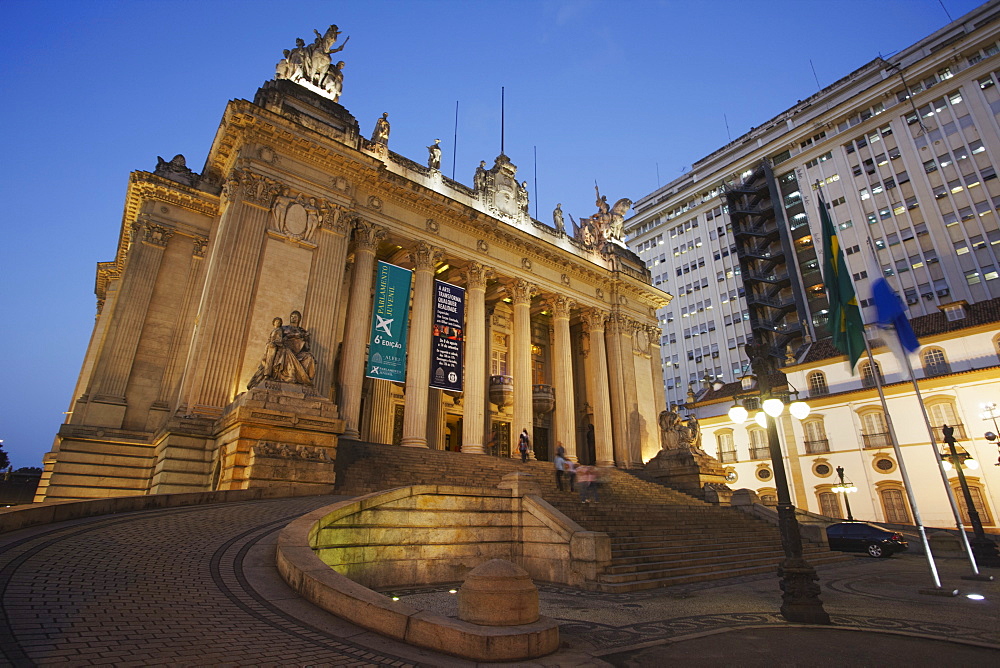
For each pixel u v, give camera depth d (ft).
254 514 38.88
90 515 35.32
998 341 107.04
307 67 84.99
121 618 18.75
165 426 62.18
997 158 152.66
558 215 117.50
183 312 78.18
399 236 86.53
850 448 119.14
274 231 71.41
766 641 23.20
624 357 116.47
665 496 78.28
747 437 138.00
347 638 19.57
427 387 80.79
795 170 196.34
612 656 20.62
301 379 58.54
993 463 101.40
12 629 16.57
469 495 42.60
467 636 19.25
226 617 20.16
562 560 40.96
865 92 181.37
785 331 182.70
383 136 90.53
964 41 165.17
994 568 57.36
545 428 117.08
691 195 227.81
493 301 114.62
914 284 159.22
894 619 28.58
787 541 29.53
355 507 35.50
